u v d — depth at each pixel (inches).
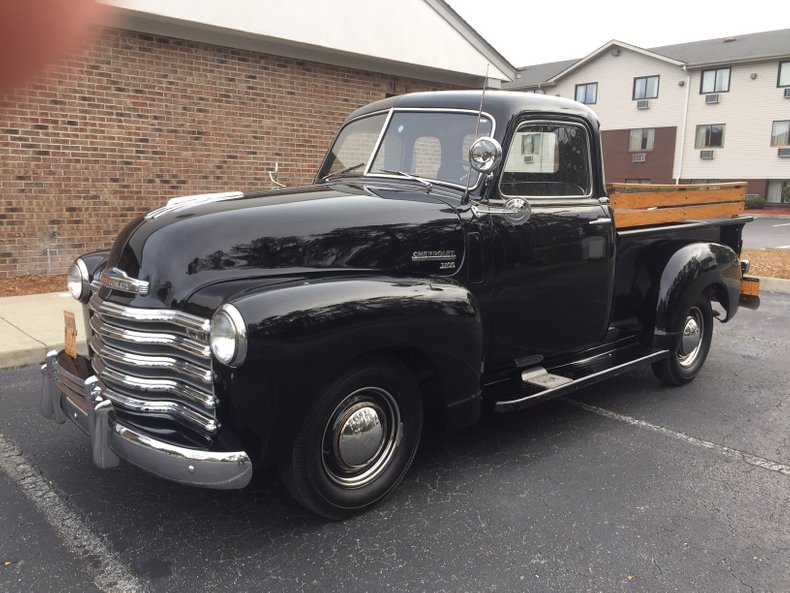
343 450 115.1
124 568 104.5
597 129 162.4
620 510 123.9
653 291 180.7
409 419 124.0
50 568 104.2
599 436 158.6
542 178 151.2
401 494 129.1
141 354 109.1
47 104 298.5
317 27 364.2
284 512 122.3
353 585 101.0
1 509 121.9
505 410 137.5
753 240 664.4
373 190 141.1
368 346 110.8
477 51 448.1
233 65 350.3
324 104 392.2
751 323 282.2
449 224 132.6
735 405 181.2
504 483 134.0
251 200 126.2
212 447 100.9
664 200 187.0
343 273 118.6
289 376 102.7
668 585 101.7
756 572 105.1
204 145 347.3
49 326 231.3
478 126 135.7
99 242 321.7
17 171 296.0
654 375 207.0
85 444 150.3
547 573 104.3
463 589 100.3
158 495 128.0
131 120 321.7
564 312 156.6
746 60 1216.8
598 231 160.1
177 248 109.3
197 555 108.3
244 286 106.9
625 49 1360.7
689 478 137.2
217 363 100.4
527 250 145.3
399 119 156.4
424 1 410.6
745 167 1259.8
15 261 301.7
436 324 119.6
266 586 100.4
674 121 1323.8
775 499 128.7
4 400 176.4
